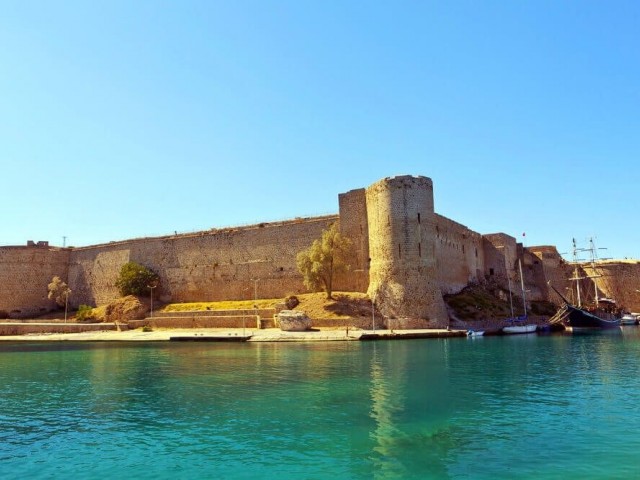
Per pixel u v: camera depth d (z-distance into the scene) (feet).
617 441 48.52
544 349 127.54
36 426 57.16
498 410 60.80
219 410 62.80
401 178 189.47
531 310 246.68
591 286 319.06
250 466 43.34
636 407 61.98
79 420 59.57
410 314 177.78
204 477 41.19
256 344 151.02
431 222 190.08
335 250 197.77
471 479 39.78
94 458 46.09
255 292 232.53
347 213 213.66
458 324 185.06
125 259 278.26
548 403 64.34
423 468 42.27
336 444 48.67
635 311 306.55
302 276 223.92
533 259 299.79
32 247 290.97
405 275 182.60
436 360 105.29
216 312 209.97
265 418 58.39
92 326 217.56
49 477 41.88
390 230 187.21
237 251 244.42
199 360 113.19
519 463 43.04
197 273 253.85
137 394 74.33
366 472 41.57
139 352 136.26
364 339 155.12
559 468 41.78
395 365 97.91
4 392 77.46
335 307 184.34
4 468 43.98
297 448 47.70
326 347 135.85
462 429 53.01
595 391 71.82
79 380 88.28
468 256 250.78
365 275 204.74
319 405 64.39
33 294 286.66
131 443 50.24
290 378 84.58
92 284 289.53
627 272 312.09
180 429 54.70
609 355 114.21
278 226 234.38
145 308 239.50
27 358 126.11
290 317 172.35
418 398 67.77
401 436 50.85
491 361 103.60
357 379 82.43
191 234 260.42
